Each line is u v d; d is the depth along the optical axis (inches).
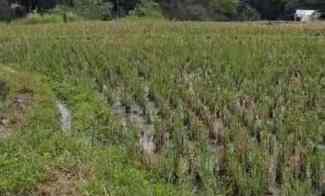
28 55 850.8
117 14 2306.8
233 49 876.0
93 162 356.8
